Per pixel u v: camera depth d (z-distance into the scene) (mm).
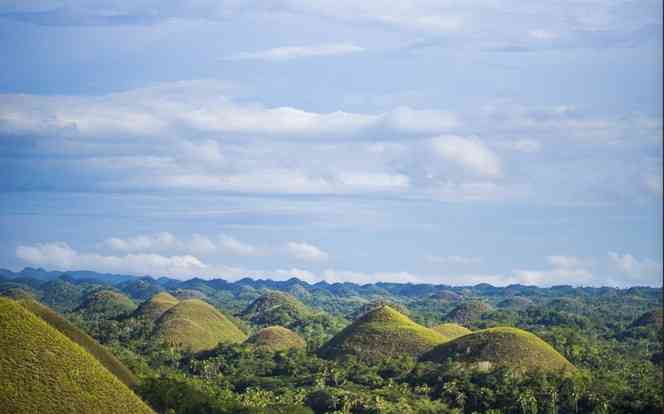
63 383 120750
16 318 127688
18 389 115500
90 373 126562
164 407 183250
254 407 190500
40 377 119375
